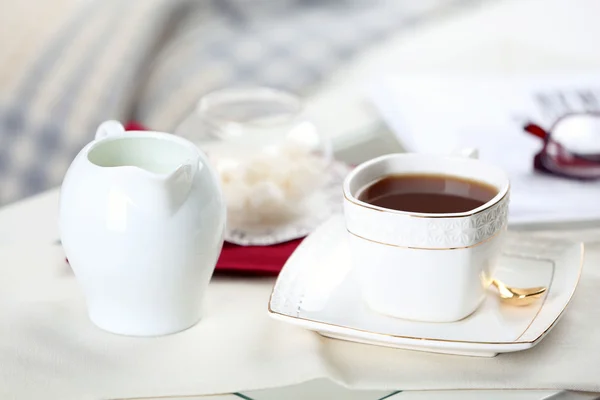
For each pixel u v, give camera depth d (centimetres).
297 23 174
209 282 85
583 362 78
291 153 95
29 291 87
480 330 79
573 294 81
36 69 163
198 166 80
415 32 158
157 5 167
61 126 156
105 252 79
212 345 80
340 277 85
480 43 138
